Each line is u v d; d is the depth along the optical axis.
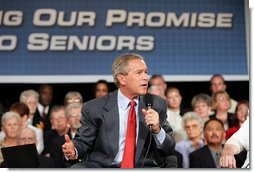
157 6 11.70
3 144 8.46
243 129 5.12
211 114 10.13
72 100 9.86
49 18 11.61
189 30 11.73
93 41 11.65
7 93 11.49
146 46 11.68
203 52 11.76
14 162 5.88
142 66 4.95
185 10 11.73
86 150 4.96
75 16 11.64
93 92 10.81
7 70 11.50
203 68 11.76
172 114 10.06
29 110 10.01
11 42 11.50
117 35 11.67
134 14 11.67
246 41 11.74
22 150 5.93
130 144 4.92
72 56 11.62
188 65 11.73
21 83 11.51
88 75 11.62
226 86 11.70
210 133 8.32
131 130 4.94
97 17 11.65
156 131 4.79
